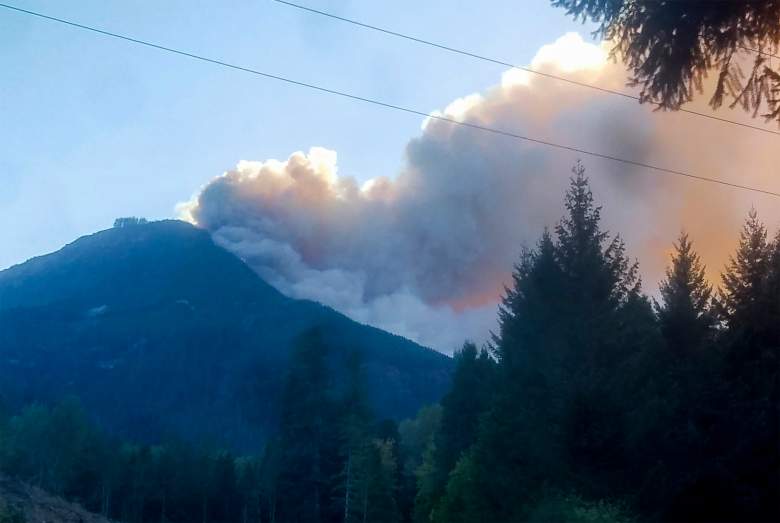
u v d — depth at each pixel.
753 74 9.96
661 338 23.70
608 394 21.03
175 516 70.62
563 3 10.91
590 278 27.08
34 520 36.59
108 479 68.00
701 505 18.83
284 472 64.62
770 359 19.03
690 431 18.80
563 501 20.14
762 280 20.06
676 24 10.05
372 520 55.06
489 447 25.39
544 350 26.58
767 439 18.00
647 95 10.54
